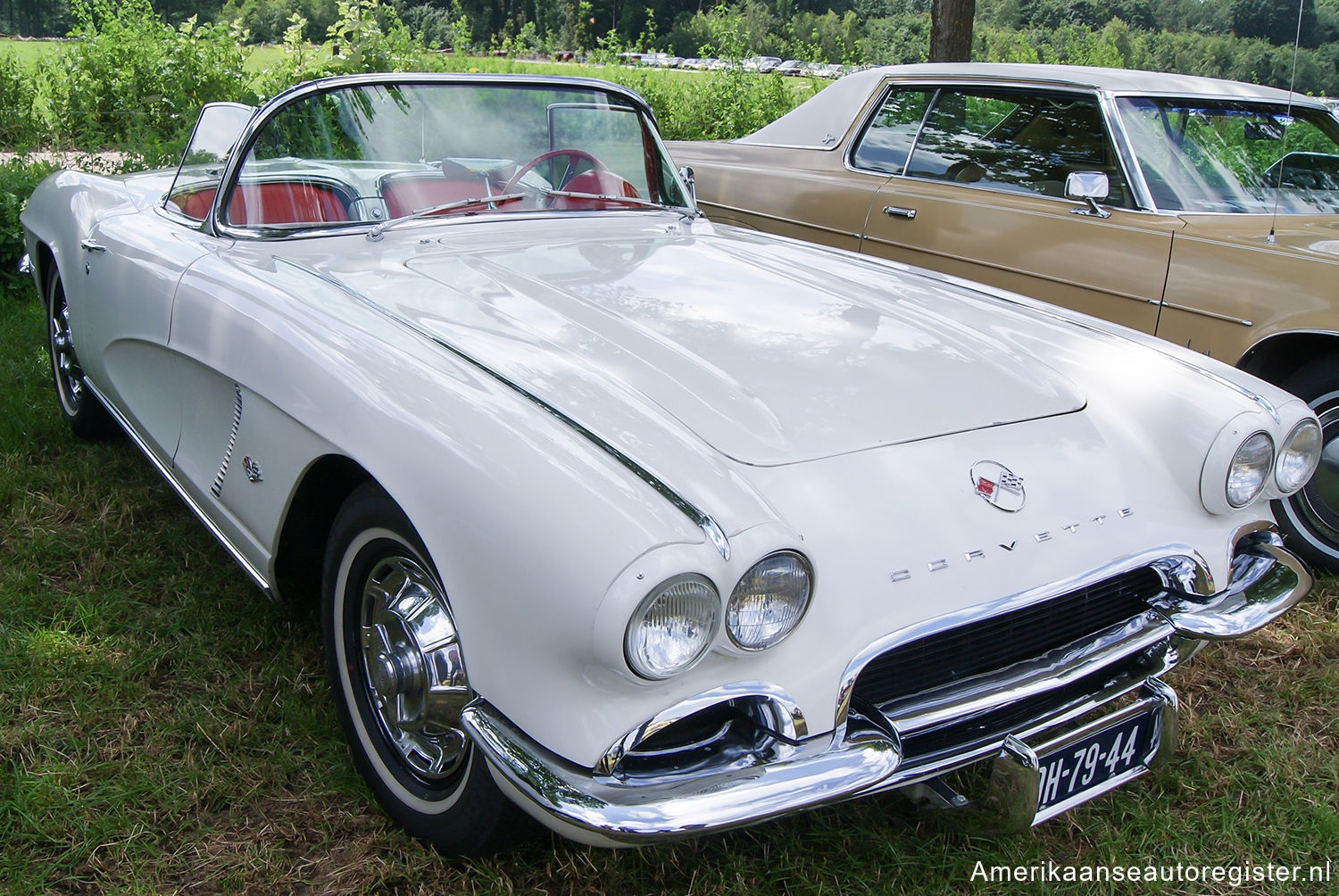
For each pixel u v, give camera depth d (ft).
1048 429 7.07
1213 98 13.62
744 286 8.64
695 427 6.15
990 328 8.49
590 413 5.89
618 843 5.06
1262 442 7.12
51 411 13.39
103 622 8.73
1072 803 6.54
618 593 4.76
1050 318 8.97
